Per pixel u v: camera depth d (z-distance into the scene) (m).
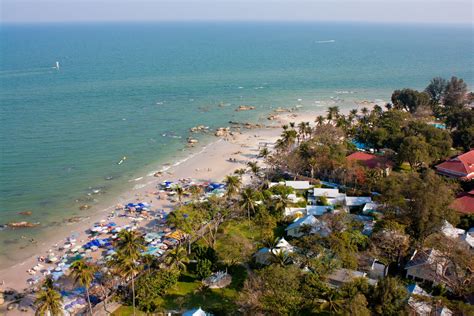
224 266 96.50
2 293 95.31
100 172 165.88
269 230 112.00
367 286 75.38
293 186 142.62
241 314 80.62
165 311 83.69
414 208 95.75
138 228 123.62
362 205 126.94
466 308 69.38
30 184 153.12
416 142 149.00
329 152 152.00
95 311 85.06
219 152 190.12
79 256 109.19
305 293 76.25
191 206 124.31
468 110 194.25
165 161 178.88
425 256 91.94
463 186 131.50
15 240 118.44
